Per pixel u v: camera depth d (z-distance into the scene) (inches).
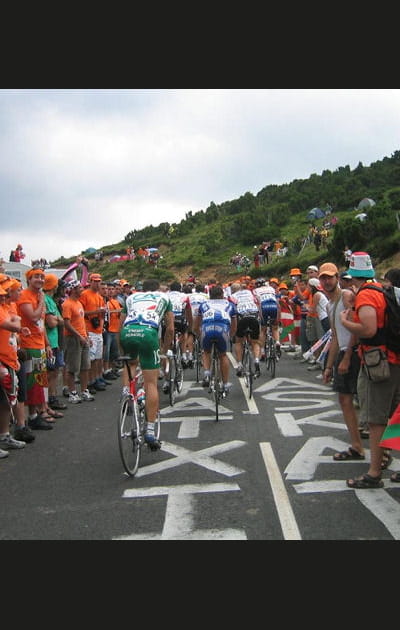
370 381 176.9
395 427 161.3
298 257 1534.2
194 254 2452.0
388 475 193.5
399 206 1430.9
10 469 213.8
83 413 311.4
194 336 405.1
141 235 3676.2
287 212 2664.9
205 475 198.2
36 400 268.5
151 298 223.8
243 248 2343.8
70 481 197.8
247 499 173.3
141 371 229.3
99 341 374.0
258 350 349.7
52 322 307.6
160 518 161.5
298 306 531.8
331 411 295.3
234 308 320.2
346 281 257.6
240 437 247.9
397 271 202.8
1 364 227.8
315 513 161.0
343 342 208.7
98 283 372.5
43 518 164.9
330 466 204.4
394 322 171.3
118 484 192.7
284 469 201.9
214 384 296.5
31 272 266.1
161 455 225.3
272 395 344.5
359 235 1196.5
